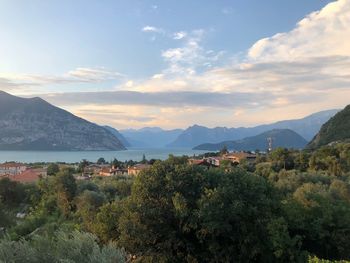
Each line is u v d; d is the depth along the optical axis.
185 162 32.72
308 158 106.38
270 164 104.19
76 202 63.44
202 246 26.95
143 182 28.30
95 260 9.90
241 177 29.33
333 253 29.00
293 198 31.48
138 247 26.12
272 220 26.11
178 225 27.05
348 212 29.67
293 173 73.50
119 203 29.95
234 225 26.56
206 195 26.44
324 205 30.12
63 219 54.22
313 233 28.62
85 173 152.50
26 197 80.94
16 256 9.67
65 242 10.50
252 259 27.19
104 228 27.22
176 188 27.73
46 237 10.62
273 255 26.42
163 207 27.28
